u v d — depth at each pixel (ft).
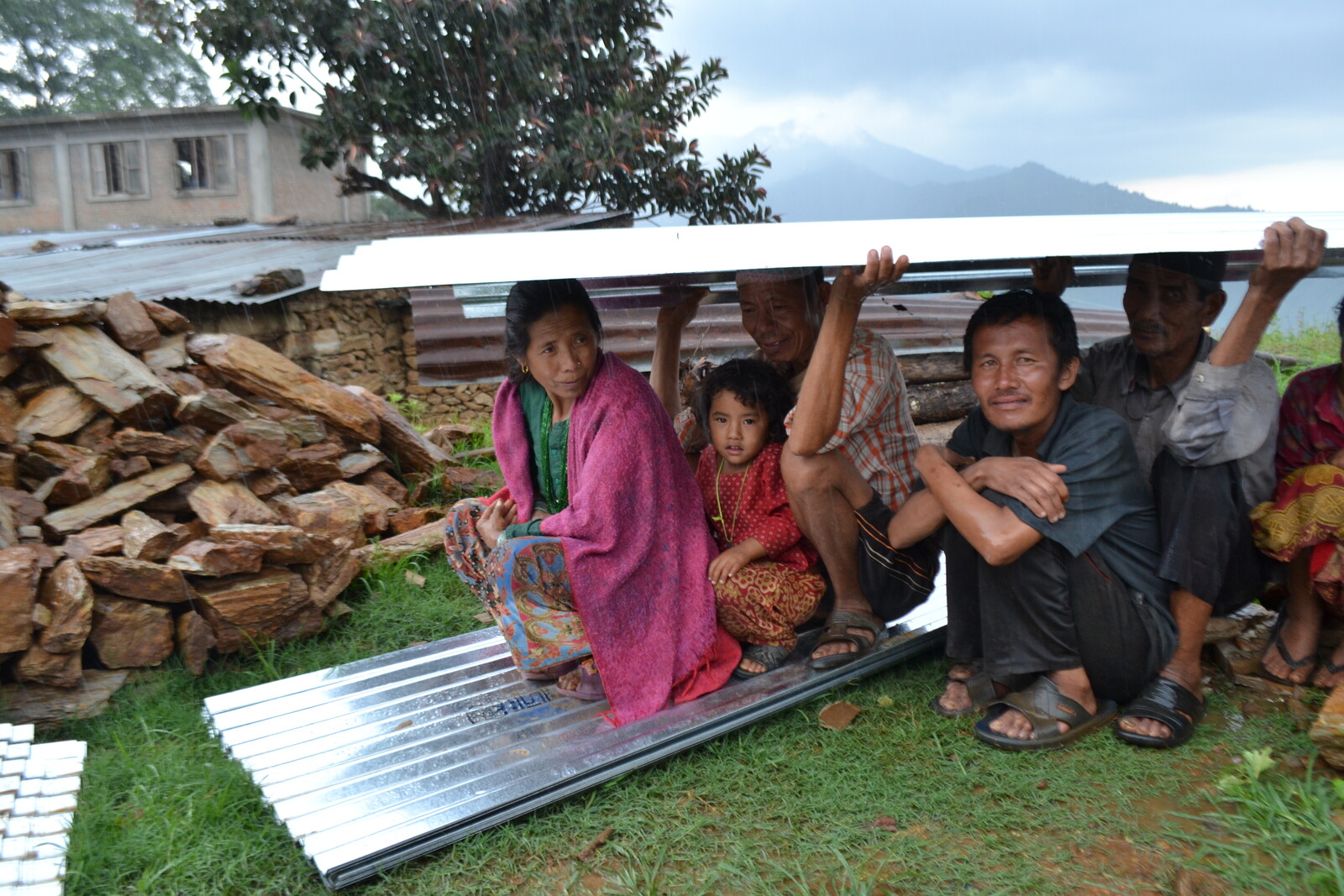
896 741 8.82
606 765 8.27
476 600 13.17
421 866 7.48
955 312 15.35
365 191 38.09
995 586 8.59
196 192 57.41
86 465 11.84
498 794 7.87
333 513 13.50
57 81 87.25
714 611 9.45
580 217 31.45
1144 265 8.71
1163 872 6.88
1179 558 8.36
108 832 7.88
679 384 12.25
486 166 36.42
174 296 21.24
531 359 9.23
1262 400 8.20
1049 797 7.83
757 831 7.70
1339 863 6.73
